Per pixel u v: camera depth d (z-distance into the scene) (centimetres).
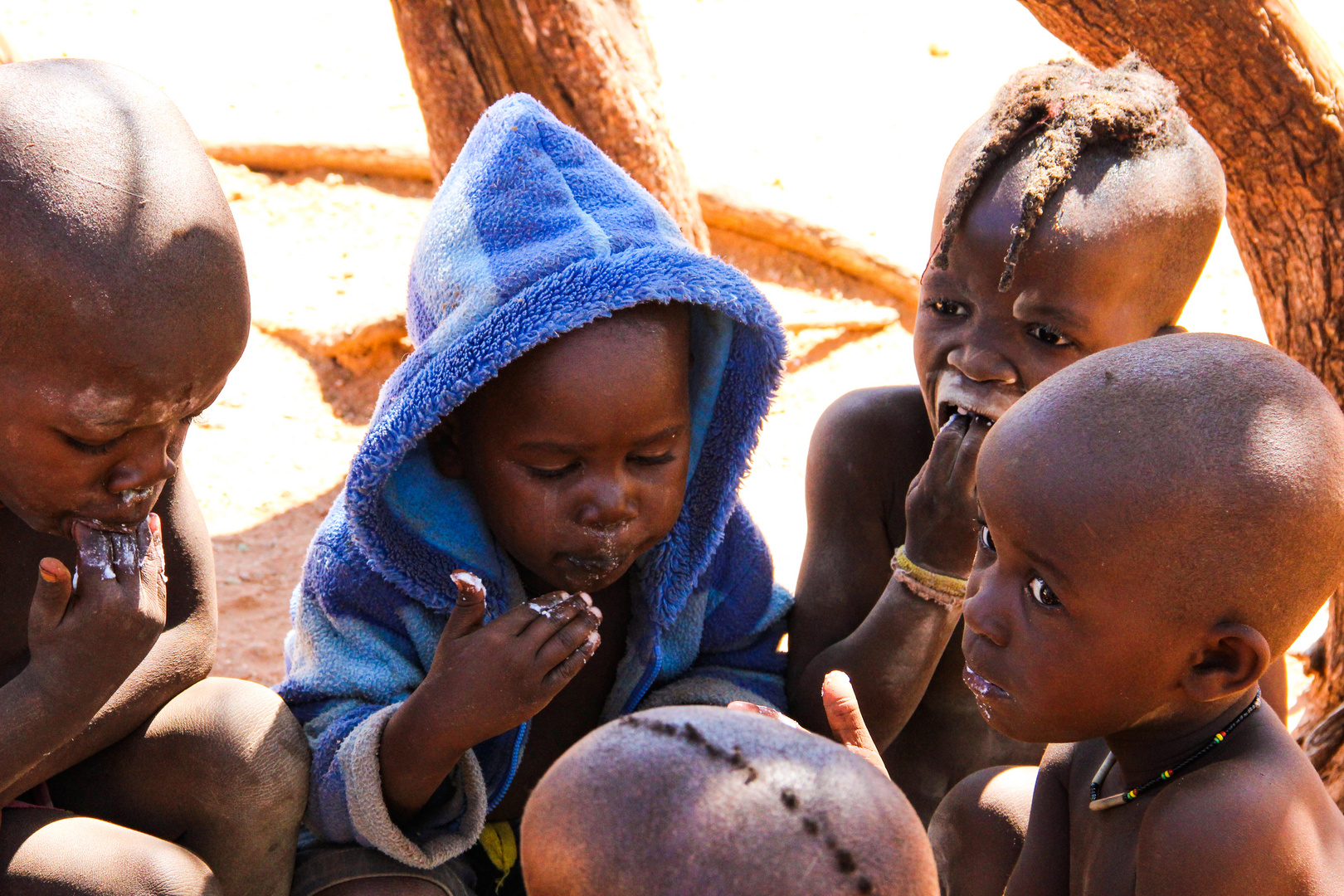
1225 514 158
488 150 218
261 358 541
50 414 156
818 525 264
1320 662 358
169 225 156
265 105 700
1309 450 160
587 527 202
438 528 220
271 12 786
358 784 204
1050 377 174
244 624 405
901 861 114
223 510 466
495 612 227
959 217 221
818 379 567
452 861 233
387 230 624
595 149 229
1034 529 166
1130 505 159
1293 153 307
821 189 675
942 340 230
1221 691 168
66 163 152
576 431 196
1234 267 638
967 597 184
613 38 423
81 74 164
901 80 773
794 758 117
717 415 234
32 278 150
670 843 111
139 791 203
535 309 194
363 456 204
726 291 205
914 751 272
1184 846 167
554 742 244
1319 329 323
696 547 237
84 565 168
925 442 258
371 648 225
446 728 198
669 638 247
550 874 117
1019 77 232
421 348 209
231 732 202
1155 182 218
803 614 262
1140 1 297
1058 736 179
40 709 171
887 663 234
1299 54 298
